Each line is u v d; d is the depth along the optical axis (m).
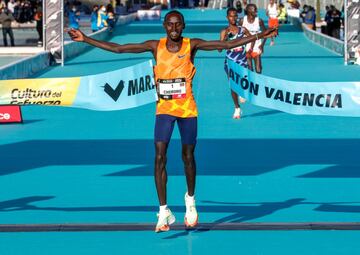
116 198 13.14
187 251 10.22
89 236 10.90
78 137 19.25
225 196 13.25
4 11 48.16
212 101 25.47
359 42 37.25
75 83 11.34
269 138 18.84
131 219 11.79
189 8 131.75
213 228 11.20
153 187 13.92
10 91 11.46
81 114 22.94
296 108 11.30
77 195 13.40
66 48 41.53
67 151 17.47
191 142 10.70
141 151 17.42
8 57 43.28
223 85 29.73
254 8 24.64
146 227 11.23
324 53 45.12
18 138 19.17
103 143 18.44
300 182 14.30
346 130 19.86
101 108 11.35
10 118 21.34
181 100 10.57
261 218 11.80
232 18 20.12
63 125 21.08
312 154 16.94
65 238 10.83
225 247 10.38
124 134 19.66
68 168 15.65
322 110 11.27
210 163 16.02
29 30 67.81
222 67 36.72
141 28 72.81
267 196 13.24
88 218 11.87
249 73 11.35
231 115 22.42
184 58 10.52
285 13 77.06
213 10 117.12
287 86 11.27
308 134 19.36
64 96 11.38
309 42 54.69
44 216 12.01
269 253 10.14
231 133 19.56
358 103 11.20
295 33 64.19
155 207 12.50
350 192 13.50
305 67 36.50
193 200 10.87
